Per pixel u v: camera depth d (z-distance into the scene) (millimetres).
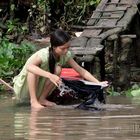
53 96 9320
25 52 14625
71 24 18188
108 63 13836
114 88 12102
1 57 13945
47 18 18078
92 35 12641
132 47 13719
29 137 5719
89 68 11688
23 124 6789
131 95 11070
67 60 9109
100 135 5773
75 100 9188
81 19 18156
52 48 8953
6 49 14594
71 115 7660
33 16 18219
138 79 13484
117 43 12195
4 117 7586
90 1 17969
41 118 7383
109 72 13594
